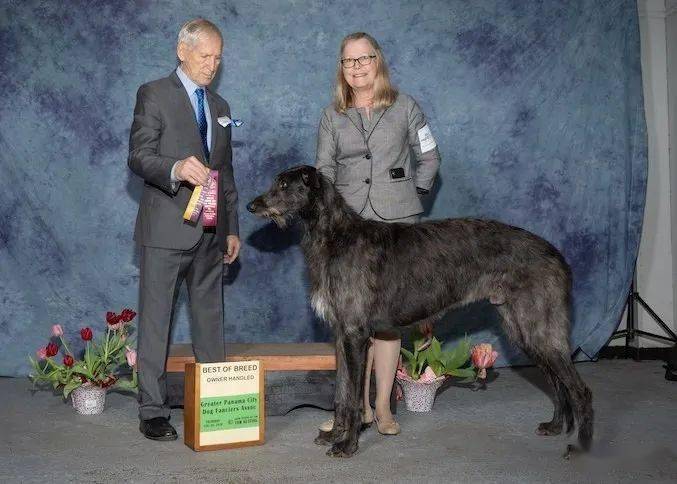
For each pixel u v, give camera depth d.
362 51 3.71
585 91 5.39
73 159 5.05
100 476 3.06
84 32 5.02
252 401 3.55
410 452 3.44
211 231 3.77
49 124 5.03
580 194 5.43
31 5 4.99
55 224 5.05
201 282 3.86
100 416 4.12
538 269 3.63
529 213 5.40
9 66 5.00
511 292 3.66
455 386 4.89
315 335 5.22
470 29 5.27
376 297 3.51
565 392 3.71
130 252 5.11
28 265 5.05
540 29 5.33
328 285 3.48
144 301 3.64
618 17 5.37
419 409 4.25
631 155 5.43
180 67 3.75
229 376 3.50
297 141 5.17
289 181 3.49
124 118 5.06
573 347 5.47
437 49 5.25
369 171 3.76
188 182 3.61
